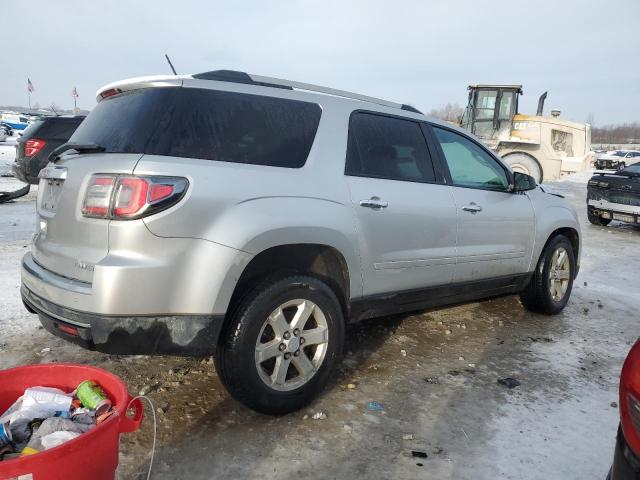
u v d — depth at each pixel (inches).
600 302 224.7
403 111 151.3
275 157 116.0
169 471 96.8
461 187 159.2
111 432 64.2
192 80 111.6
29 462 54.6
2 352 141.4
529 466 103.7
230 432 109.9
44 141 378.0
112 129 109.6
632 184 450.3
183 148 104.1
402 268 139.5
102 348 98.4
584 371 150.4
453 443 110.3
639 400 66.1
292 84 129.0
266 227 107.0
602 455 108.6
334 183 123.3
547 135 653.9
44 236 115.4
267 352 111.3
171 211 97.8
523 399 131.3
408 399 128.2
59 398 71.4
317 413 118.6
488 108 669.9
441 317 191.3
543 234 186.5
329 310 120.4
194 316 101.0
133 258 96.5
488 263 167.8
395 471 100.0
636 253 350.3
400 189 138.6
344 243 122.3
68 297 99.0
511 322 190.5
